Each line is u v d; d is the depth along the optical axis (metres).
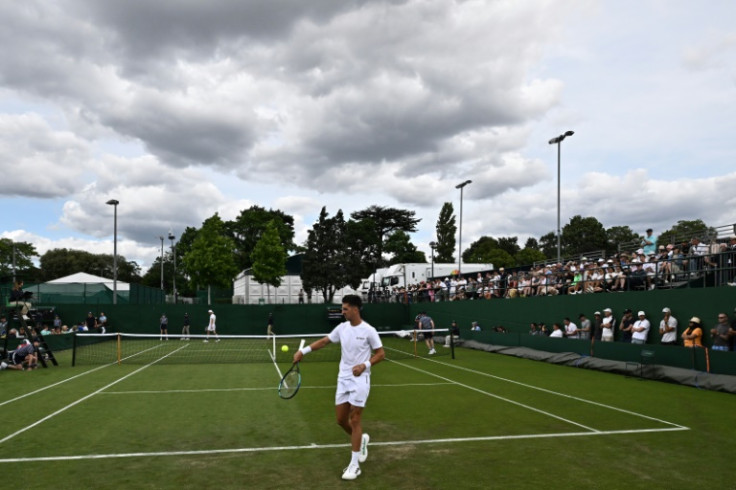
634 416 9.45
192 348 27.16
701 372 13.07
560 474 6.21
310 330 37.28
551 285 22.34
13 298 18.89
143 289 42.31
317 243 51.97
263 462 6.73
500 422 8.99
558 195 26.25
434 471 6.33
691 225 59.56
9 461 6.80
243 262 78.31
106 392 12.45
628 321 17.31
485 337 24.55
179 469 6.45
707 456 6.96
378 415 9.59
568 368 17.16
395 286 45.06
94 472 6.34
